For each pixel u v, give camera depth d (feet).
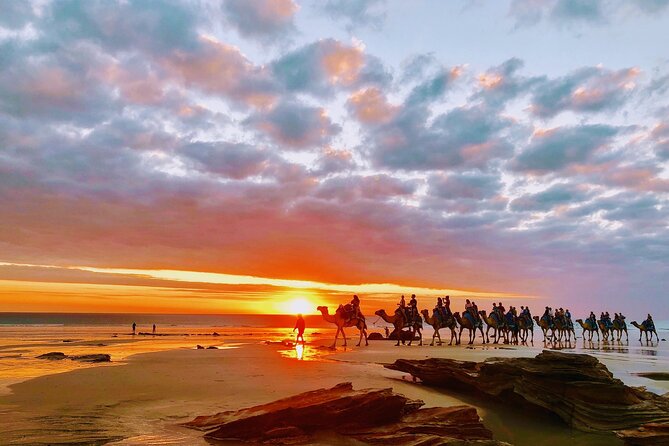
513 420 37.93
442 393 45.11
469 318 113.91
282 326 401.29
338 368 57.72
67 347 108.78
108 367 58.85
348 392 32.68
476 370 45.96
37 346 112.98
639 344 139.44
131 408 34.94
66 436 27.55
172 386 43.96
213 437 28.09
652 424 31.27
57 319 632.38
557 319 129.39
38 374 55.52
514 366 41.01
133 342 131.64
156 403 36.58
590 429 34.58
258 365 60.95
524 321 127.03
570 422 35.91
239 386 43.93
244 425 28.71
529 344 125.29
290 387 43.52
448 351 81.35
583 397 36.63
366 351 82.79
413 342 120.57
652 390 44.39
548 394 37.88
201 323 488.44
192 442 27.17
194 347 106.22
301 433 29.27
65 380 47.55
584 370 37.81
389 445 28.19
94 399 38.11
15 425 29.99
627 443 30.58
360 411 30.86
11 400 37.91
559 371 38.06
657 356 82.38
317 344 107.34
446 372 46.75
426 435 29.04
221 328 313.73
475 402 42.60
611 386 36.55
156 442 26.81
